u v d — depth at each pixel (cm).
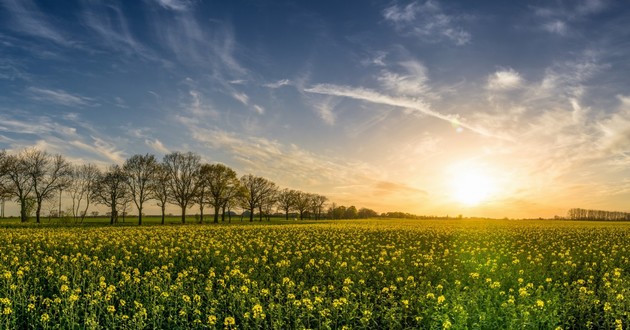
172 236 3762
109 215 7769
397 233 4125
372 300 1602
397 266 2184
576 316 1380
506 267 2030
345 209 14762
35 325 1307
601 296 1612
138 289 1708
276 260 2441
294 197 11238
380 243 3350
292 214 13038
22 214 7206
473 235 4000
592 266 2200
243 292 1505
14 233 4012
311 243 3119
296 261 2352
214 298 1527
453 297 1398
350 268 2089
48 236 3581
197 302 1409
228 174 8394
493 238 3759
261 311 1254
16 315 1377
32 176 7319
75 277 1844
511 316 1217
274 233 4134
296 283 1864
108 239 3394
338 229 4828
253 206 9669
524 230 4819
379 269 2123
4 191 6962
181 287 1594
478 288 1583
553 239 3628
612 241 3528
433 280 1844
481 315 1195
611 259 2330
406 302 1394
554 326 1202
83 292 1648
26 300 1459
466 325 1173
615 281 1703
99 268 2045
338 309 1350
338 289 1730
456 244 3262
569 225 6825
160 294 1522
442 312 1283
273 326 1268
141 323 1270
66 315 1298
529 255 2517
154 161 7819
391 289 1608
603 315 1340
